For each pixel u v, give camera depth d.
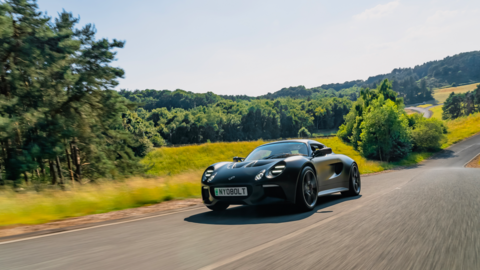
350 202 5.07
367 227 3.14
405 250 2.34
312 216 3.96
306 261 2.14
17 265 2.31
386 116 43.03
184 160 39.78
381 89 61.66
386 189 6.74
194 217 4.38
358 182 6.18
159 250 2.61
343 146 59.44
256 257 2.29
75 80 18.42
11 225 4.47
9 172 15.08
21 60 16.94
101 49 19.16
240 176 4.24
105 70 19.41
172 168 37.09
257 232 3.15
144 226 3.82
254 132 144.00
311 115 167.50
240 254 2.38
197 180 9.45
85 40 19.39
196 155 41.75
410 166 42.56
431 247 2.39
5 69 17.16
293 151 5.26
